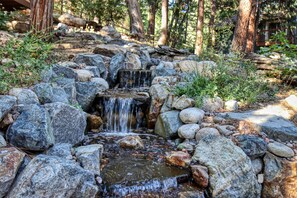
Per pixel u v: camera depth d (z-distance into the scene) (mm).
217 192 2529
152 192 2402
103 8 11383
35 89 3051
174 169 2758
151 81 5316
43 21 5621
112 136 3693
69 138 2902
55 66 3926
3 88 2820
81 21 9438
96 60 5168
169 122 3670
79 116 3062
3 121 2367
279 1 11969
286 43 5242
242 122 3371
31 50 3510
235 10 12969
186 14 15164
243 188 2658
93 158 2451
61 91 3326
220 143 2918
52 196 1799
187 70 5316
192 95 3982
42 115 2434
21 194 1716
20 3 6723
